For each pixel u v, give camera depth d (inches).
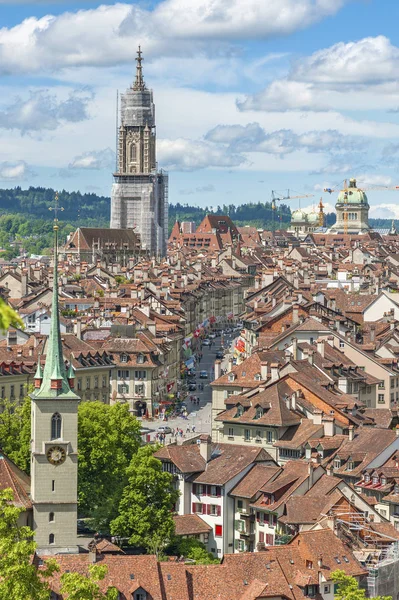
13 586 7214.6
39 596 7283.5
